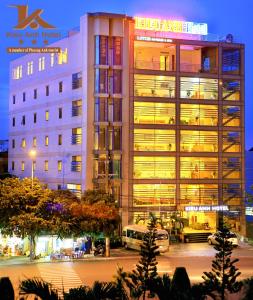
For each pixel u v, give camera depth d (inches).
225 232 789.2
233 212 2674.7
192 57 2800.2
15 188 1985.7
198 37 2775.6
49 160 2893.7
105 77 2539.4
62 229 1930.4
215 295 751.1
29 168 3115.2
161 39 2610.7
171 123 2618.1
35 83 3070.9
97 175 2519.7
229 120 2719.0
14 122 3346.5
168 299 689.6
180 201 2603.3
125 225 2472.9
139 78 2576.3
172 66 2706.7
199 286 734.5
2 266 1854.1
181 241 2474.2
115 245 2294.5
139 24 2628.0
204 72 2696.9
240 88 2738.7
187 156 2632.9
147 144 2578.7
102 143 2529.5
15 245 2102.6
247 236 2706.7
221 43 2714.1
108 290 669.3
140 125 2564.0
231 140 2714.1
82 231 1991.9
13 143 3353.8
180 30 2719.0
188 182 2623.0
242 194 2701.8
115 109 2544.3
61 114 2783.0
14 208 1948.8
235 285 746.2
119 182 2527.1
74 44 2669.8
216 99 2691.9
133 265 1871.3
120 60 2554.1
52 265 1879.9
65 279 1605.6
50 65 2903.5
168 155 2600.9
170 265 1868.8
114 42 2549.2
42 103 2987.2
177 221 2536.9
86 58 2534.5
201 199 2640.3
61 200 2031.3
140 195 2554.1
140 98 2566.4
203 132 2664.9
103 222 2026.3
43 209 1951.3
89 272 1729.8
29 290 652.7
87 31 2534.5
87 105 2527.1
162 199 2578.7
